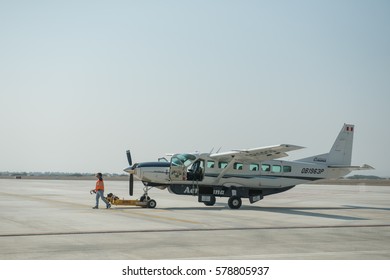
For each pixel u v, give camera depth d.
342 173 30.31
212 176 26.62
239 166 27.19
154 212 23.36
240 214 23.12
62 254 11.65
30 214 21.50
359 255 12.07
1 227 16.56
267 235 15.48
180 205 29.22
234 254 11.92
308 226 18.27
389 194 50.97
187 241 13.87
